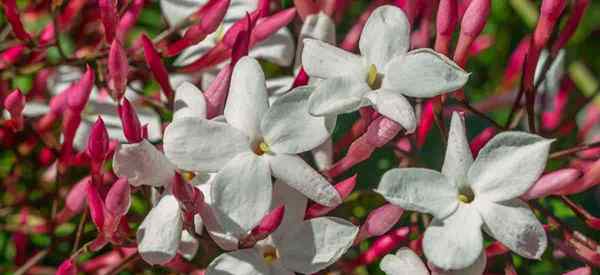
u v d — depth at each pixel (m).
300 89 0.19
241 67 0.20
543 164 0.19
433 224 0.19
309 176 0.19
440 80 0.19
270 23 0.21
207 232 0.20
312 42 0.20
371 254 0.21
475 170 0.19
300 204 0.19
